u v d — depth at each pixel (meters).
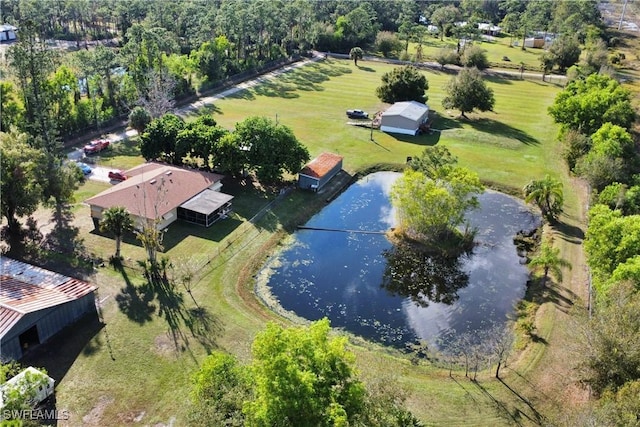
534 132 99.56
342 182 77.94
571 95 93.31
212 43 121.19
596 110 85.25
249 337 45.78
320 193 73.81
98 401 38.62
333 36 159.50
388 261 60.12
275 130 71.44
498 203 73.88
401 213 64.38
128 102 96.25
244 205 68.25
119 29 164.12
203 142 71.62
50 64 78.56
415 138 94.31
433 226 61.47
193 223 63.22
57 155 65.62
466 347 46.81
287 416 25.72
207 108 103.50
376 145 90.75
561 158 87.12
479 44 174.38
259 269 56.97
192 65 112.06
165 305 49.09
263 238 62.12
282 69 137.88
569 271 56.91
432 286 55.94
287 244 62.28
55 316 44.25
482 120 105.25
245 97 112.75
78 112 86.94
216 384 31.17
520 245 64.06
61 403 38.16
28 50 71.38
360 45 168.50
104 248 56.94
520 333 48.38
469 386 41.56
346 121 101.06
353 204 73.06
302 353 27.92
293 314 50.44
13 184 54.12
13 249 55.59
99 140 83.25
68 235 59.00
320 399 26.39
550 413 38.97
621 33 197.38
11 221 57.97
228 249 58.69
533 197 67.88
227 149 70.25
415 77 106.94
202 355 43.31
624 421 30.27
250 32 134.38
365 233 65.69
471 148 90.44
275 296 52.91
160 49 108.75
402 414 31.25
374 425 28.36
